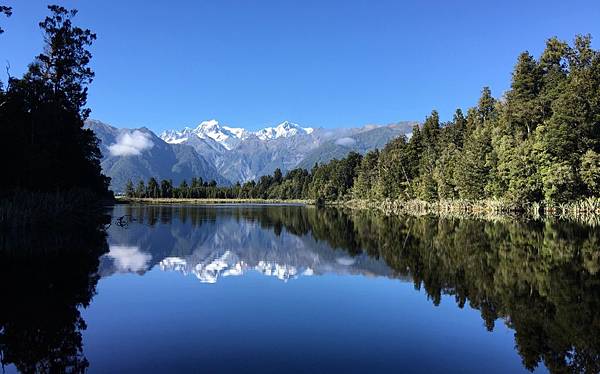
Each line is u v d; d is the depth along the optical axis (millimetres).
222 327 13328
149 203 158125
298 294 17703
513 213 61656
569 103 54625
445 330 13188
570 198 56156
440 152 89312
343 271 22812
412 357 11125
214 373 10008
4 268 21516
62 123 50406
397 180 96375
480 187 69750
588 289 17797
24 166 44094
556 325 13562
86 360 10703
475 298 16781
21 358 10828
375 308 15570
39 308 15070
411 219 59312
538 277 20016
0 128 42188
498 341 12320
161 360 10727
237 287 18859
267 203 175375
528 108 64938
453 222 50719
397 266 23953
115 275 21047
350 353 11336
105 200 114062
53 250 27328
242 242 36438
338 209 107938
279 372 10094
